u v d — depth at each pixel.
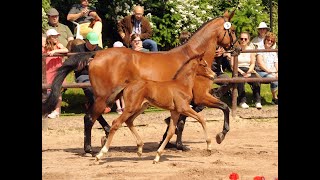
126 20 18.89
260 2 23.41
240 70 19.27
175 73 13.54
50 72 17.62
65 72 14.08
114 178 11.80
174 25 21.55
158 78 13.92
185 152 14.45
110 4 22.12
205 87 14.09
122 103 18.19
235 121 18.81
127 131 17.70
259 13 22.69
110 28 22.61
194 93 14.09
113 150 14.86
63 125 17.80
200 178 11.70
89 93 16.73
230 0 22.91
